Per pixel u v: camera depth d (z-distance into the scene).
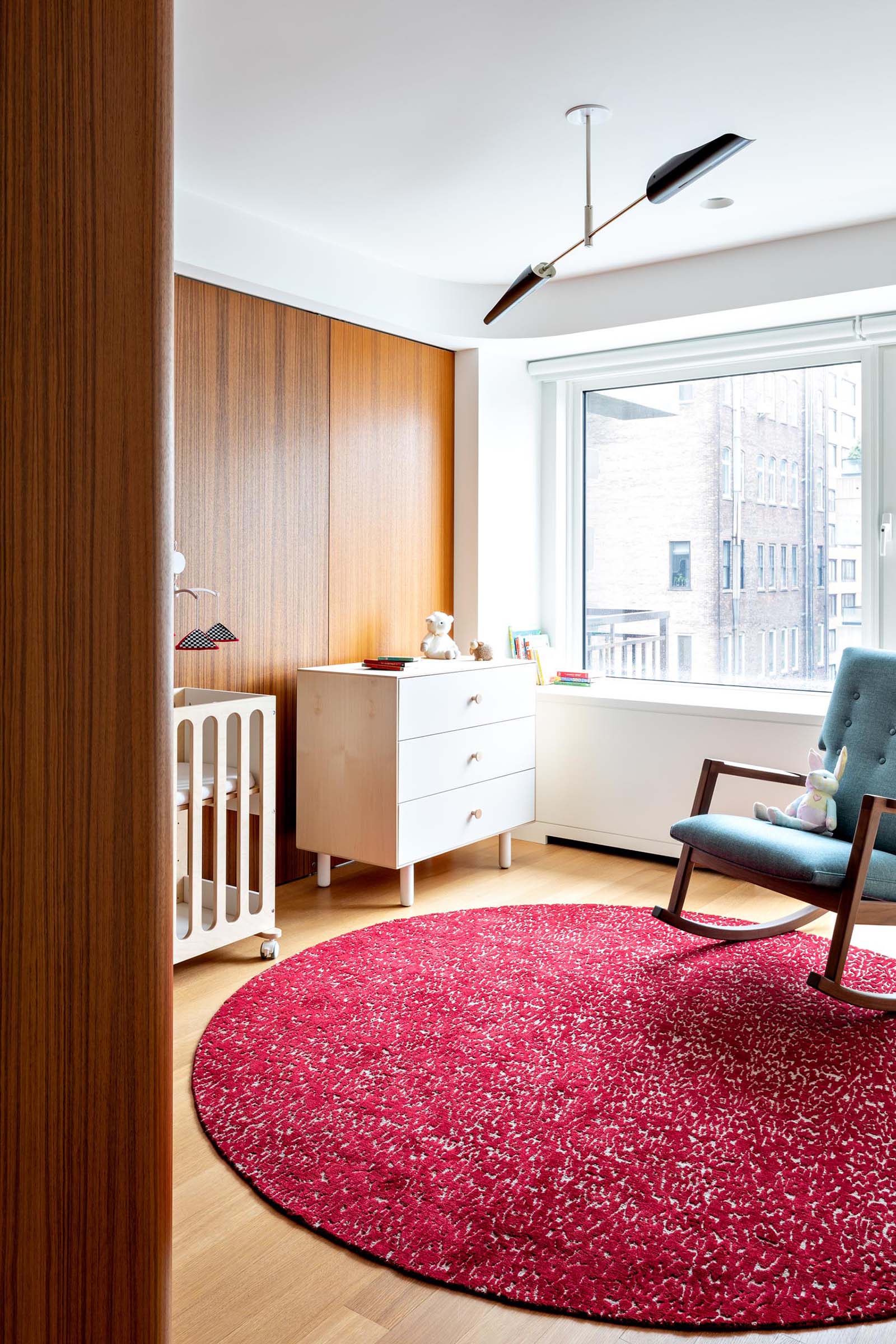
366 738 3.41
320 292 3.56
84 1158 0.64
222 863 2.85
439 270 3.93
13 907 0.61
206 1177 1.84
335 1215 1.70
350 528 3.91
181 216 3.07
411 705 3.39
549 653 4.62
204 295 3.29
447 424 4.41
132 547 0.65
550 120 2.62
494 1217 1.70
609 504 4.67
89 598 0.63
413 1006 2.57
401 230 3.46
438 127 2.66
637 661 4.62
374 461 4.01
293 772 3.74
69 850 0.63
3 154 0.60
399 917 3.34
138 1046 0.66
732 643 4.33
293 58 2.30
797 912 3.20
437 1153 1.89
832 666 4.05
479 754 3.77
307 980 2.74
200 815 2.80
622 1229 1.67
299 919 3.33
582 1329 1.46
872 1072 2.23
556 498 4.72
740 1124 2.00
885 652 3.11
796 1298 1.51
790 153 2.82
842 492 3.98
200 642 3.30
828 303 3.57
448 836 3.63
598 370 4.45
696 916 3.35
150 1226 0.67
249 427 3.47
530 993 2.67
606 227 3.43
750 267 3.63
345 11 2.11
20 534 0.61
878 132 2.69
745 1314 1.47
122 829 0.65
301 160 2.87
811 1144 1.93
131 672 0.65
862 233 3.39
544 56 2.29
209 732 3.31
